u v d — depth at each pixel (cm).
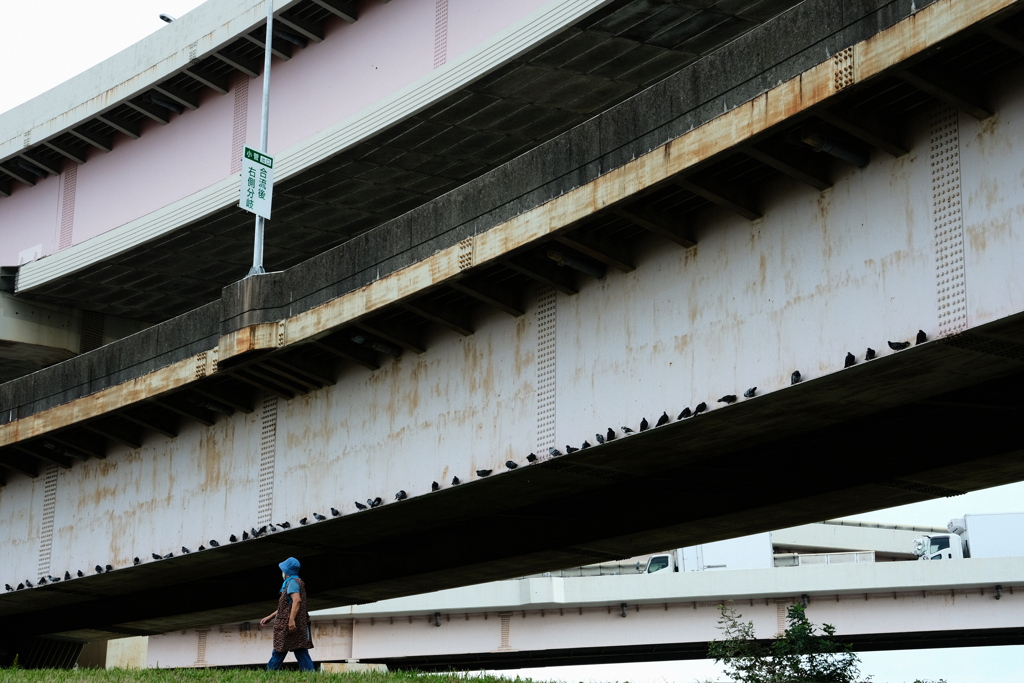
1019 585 4903
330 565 3369
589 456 2227
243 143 4075
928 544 6003
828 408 1984
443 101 3450
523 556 2905
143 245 4416
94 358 3219
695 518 2575
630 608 5334
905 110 1788
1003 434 2098
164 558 3141
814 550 7212
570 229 2089
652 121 1953
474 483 2402
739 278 2012
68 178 4778
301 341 2595
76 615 4231
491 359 2431
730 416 2011
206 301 5078
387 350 2605
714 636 5216
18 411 3459
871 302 1816
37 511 3641
